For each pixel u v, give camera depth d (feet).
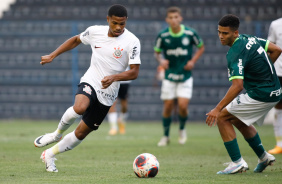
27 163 81.46
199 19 262.88
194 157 95.30
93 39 70.54
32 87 252.62
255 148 71.77
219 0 272.51
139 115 241.96
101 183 59.00
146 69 252.62
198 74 249.96
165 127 123.24
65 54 259.19
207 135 159.63
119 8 66.64
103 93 69.05
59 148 70.23
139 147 116.57
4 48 263.70
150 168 64.49
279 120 101.19
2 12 277.23
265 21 256.11
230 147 69.97
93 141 134.82
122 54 69.72
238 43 67.46
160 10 270.67
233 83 65.57
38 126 193.36
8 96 249.55
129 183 59.00
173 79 125.39
